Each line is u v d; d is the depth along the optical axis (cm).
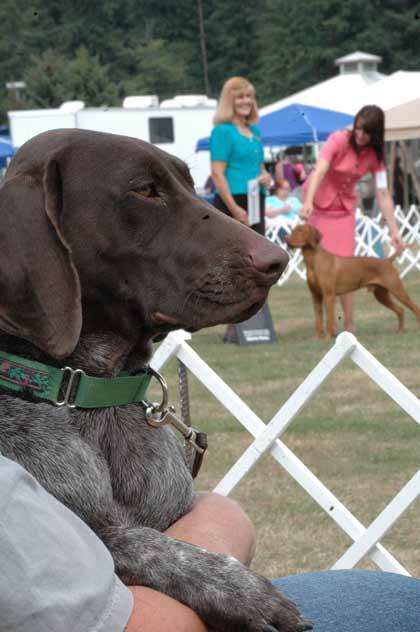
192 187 321
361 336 1355
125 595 228
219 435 855
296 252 2136
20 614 209
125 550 267
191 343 1335
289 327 1471
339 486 726
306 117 2558
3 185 287
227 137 1208
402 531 660
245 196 1230
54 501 230
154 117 3375
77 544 223
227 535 295
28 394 287
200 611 250
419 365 1134
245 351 1261
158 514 299
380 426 873
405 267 2178
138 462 296
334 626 280
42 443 278
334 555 624
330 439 840
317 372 517
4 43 6881
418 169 3188
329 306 1334
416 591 301
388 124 2238
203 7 7700
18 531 214
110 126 3325
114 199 296
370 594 298
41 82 5878
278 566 609
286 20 6097
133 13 7594
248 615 245
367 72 3078
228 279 291
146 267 299
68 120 3300
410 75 2673
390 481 734
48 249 277
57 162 296
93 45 7294
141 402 307
